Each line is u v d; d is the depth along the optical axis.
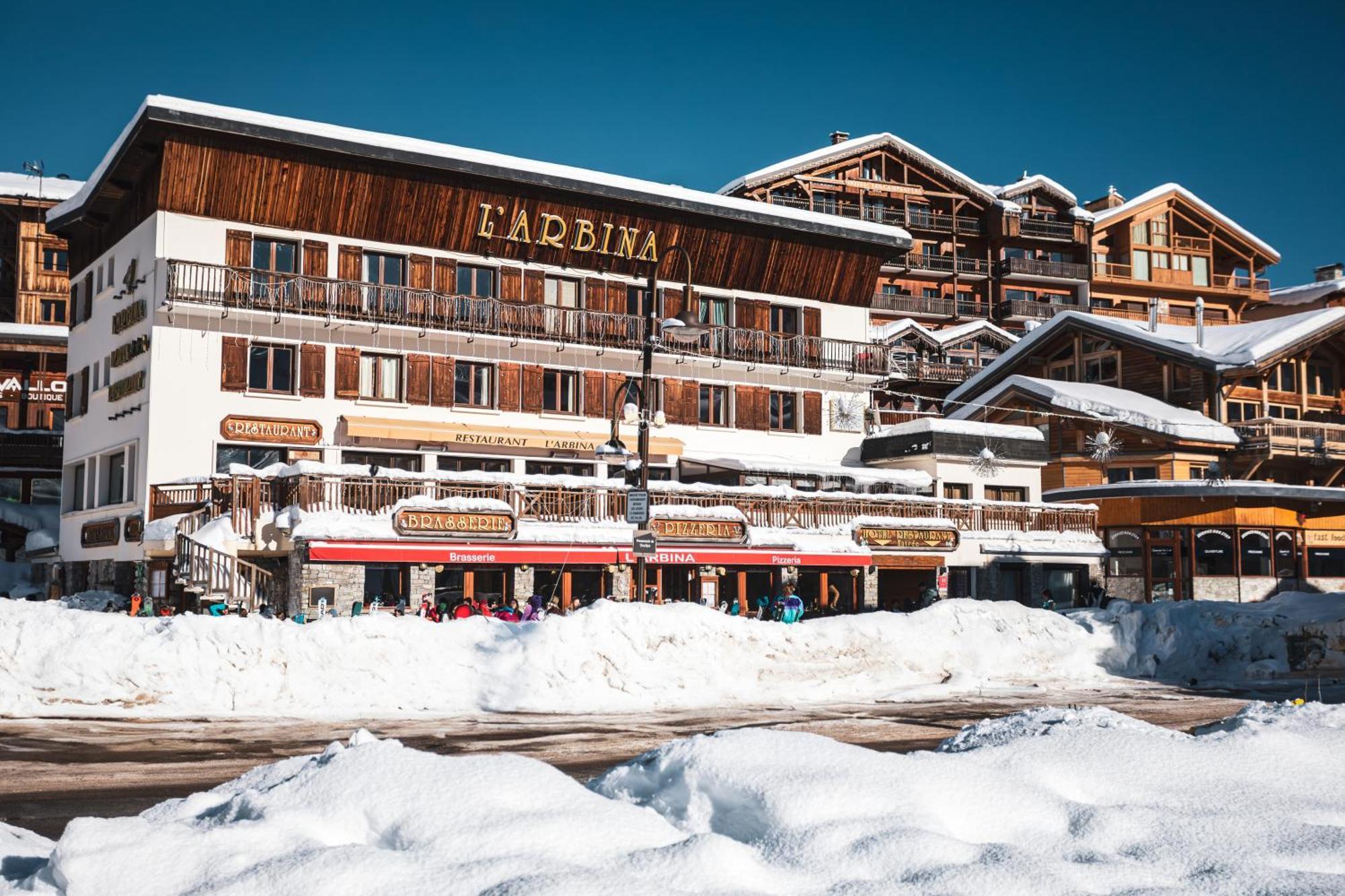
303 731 16.55
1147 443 52.53
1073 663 26.59
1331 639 28.94
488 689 20.44
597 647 21.58
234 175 35.19
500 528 30.78
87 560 39.12
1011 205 83.69
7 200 71.25
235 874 5.27
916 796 6.28
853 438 46.19
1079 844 6.12
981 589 40.97
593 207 40.94
